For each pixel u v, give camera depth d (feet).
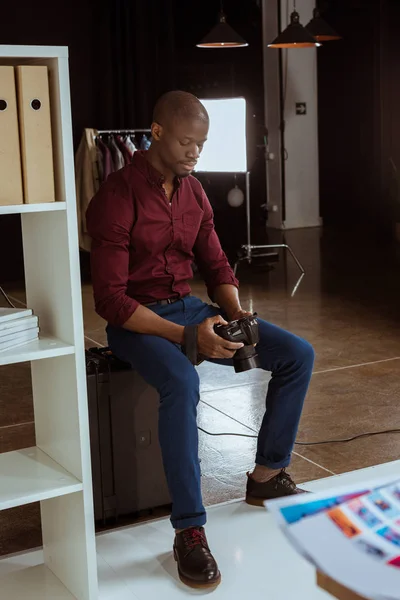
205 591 7.32
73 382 6.93
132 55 26.48
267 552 7.97
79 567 7.22
